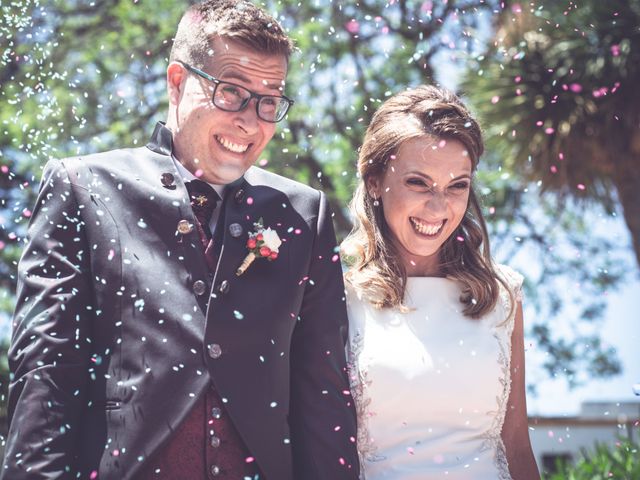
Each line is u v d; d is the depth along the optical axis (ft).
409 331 11.07
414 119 11.11
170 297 9.04
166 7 32.89
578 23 29.01
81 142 27.30
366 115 29.96
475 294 11.24
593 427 33.99
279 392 9.27
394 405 10.75
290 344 9.74
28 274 9.02
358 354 10.97
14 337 8.87
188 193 9.61
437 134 10.97
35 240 9.16
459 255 11.51
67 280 8.96
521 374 11.48
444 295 11.35
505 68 28.81
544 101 28.66
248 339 9.15
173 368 8.82
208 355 8.92
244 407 8.96
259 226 9.62
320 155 31.30
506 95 28.84
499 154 30.27
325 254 10.13
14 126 22.90
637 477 16.47
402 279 11.30
